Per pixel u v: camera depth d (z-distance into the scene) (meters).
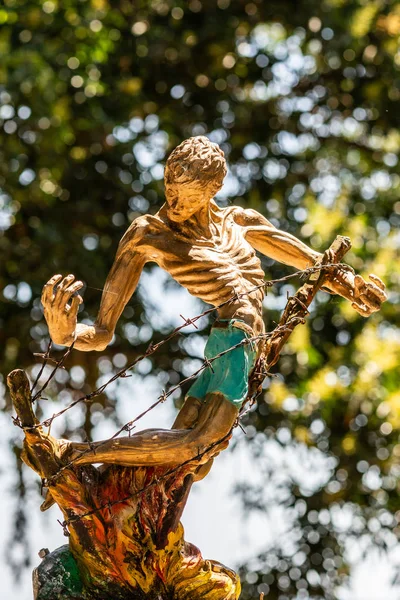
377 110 12.77
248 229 5.14
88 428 11.77
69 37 11.55
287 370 11.91
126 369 4.72
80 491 4.71
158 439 4.71
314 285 5.10
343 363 11.77
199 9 12.51
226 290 4.86
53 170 11.53
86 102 11.78
